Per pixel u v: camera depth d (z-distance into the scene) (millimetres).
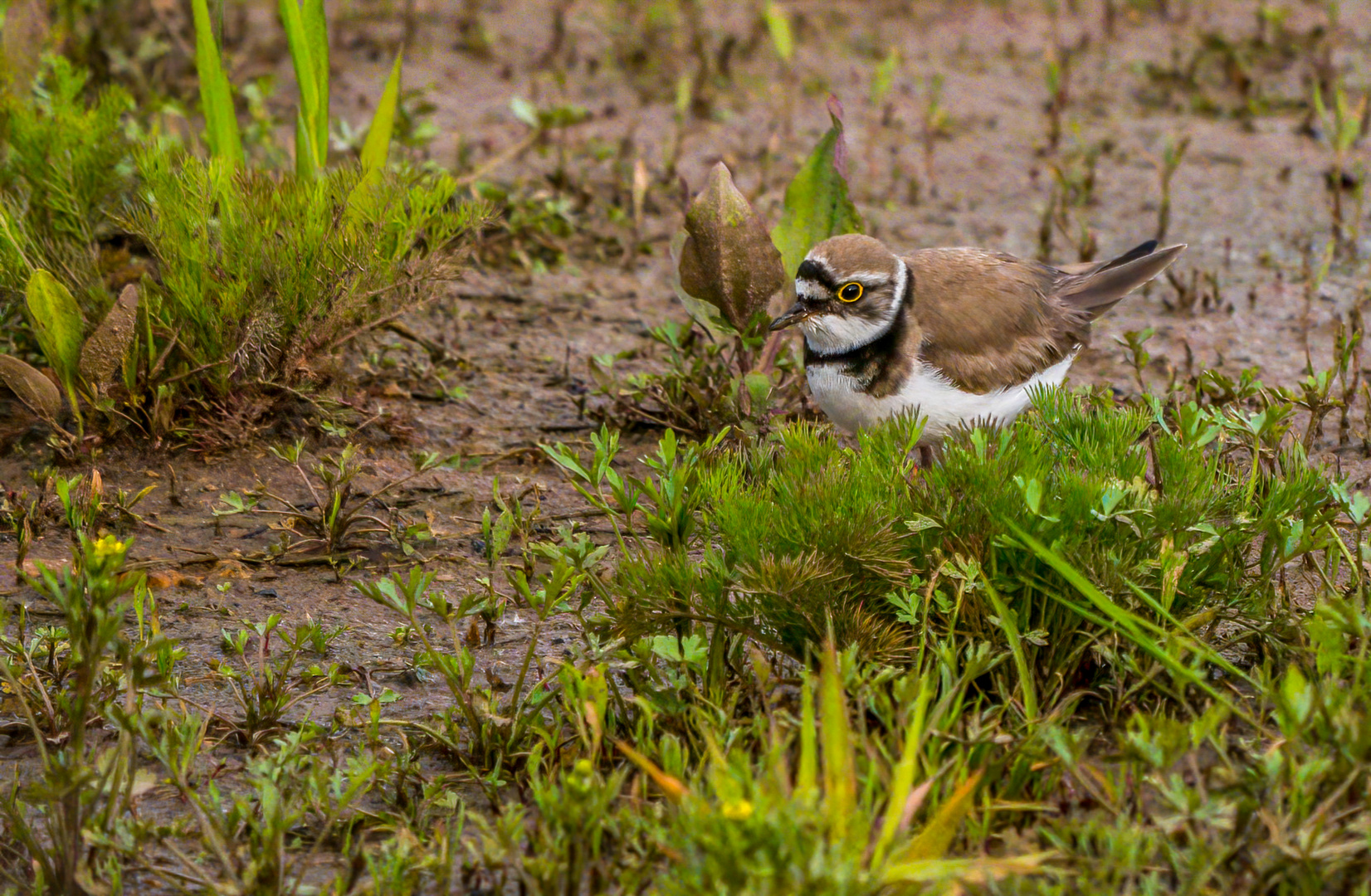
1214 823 6324
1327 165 17906
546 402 12547
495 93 19641
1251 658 8406
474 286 14727
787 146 18469
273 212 11195
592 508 10875
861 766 6715
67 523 10305
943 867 5898
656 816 6637
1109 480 7930
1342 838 6305
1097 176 17750
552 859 6504
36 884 6637
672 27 21875
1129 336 11820
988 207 16906
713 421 11664
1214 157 18250
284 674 8219
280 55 19844
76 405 10875
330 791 7387
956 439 8711
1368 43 21984
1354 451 11469
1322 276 14664
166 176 11062
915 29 22828
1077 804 7102
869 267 10039
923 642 7508
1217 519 8227
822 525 7676
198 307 10961
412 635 9211
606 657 7945
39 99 13562
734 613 7879
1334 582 8930
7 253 11125
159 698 8375
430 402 12430
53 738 7898
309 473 11180
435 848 6957
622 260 15453
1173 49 20891
